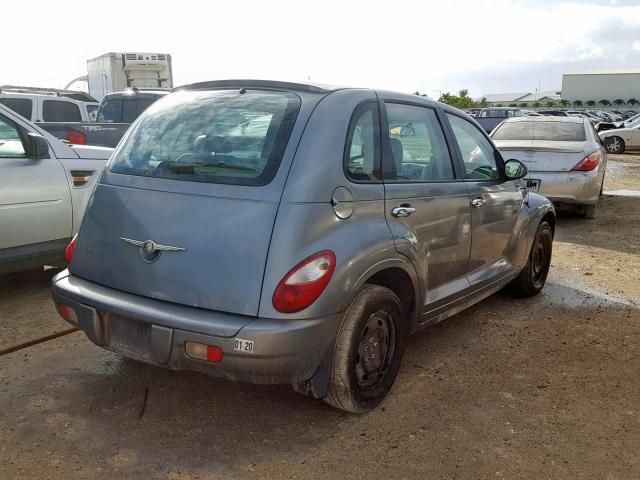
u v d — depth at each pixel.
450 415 3.47
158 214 3.13
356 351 3.21
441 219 3.87
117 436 3.16
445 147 4.14
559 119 10.16
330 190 3.04
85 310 3.22
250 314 2.85
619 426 3.41
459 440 3.22
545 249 5.79
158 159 3.35
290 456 3.03
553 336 4.74
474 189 4.30
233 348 2.80
